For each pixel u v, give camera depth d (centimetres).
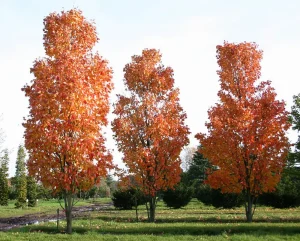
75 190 1580
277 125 2030
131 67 2216
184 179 4550
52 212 3606
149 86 2192
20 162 5916
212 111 2170
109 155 1545
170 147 2127
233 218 2245
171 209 3491
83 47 1603
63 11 1634
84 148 1421
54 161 1461
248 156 2050
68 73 1441
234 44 2250
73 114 1406
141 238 1298
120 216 2530
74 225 1903
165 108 2183
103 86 1559
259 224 1784
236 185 2134
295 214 2536
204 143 2144
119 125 2106
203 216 2430
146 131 2091
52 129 1409
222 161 2109
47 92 1433
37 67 1502
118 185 2172
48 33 1584
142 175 2117
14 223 2552
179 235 1414
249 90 2172
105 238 1312
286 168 2427
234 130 2086
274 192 3425
